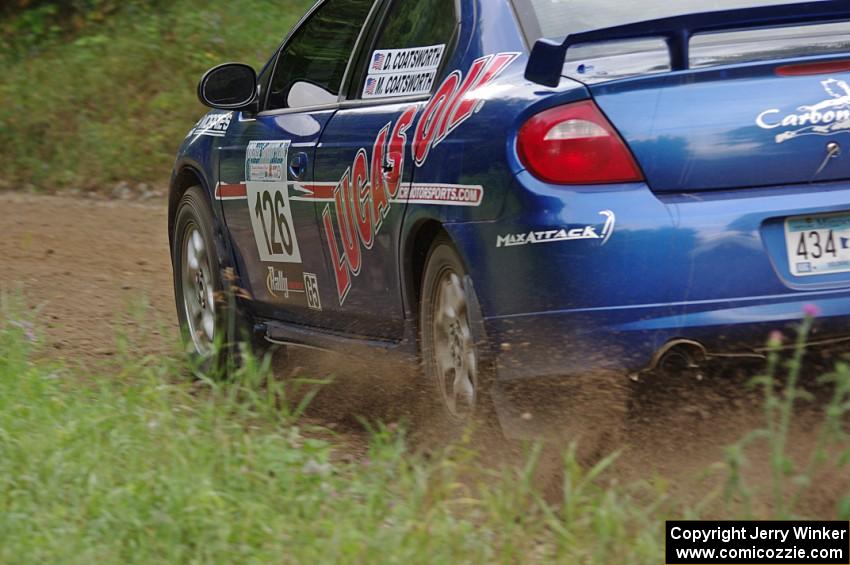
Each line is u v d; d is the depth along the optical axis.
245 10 55.38
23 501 11.70
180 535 10.97
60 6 57.59
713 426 13.25
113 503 11.46
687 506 12.20
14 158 48.88
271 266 18.70
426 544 10.54
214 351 15.99
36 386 15.35
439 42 15.24
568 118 12.59
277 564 10.55
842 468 12.45
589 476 11.37
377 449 13.21
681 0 14.67
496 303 13.13
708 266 12.26
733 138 12.45
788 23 12.48
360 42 17.27
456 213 13.57
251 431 13.96
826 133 12.56
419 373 15.33
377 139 15.50
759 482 12.48
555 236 12.41
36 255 32.69
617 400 12.93
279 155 18.02
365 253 15.91
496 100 13.34
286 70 19.17
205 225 20.45
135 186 45.78
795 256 12.41
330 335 17.58
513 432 13.24
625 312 12.30
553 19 14.30
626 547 10.56
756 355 12.50
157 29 53.69
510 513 11.28
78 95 50.59
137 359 18.97
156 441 13.01
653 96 12.52
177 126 48.03
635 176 12.45
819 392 13.23
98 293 27.31
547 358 12.76
